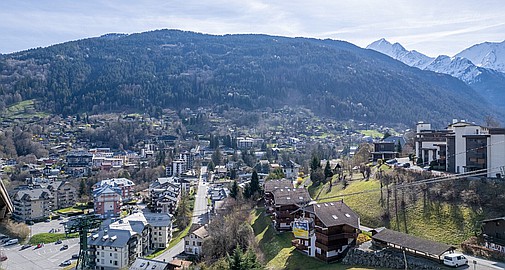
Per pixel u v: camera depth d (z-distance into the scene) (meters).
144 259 72.94
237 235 68.81
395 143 109.75
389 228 57.38
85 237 61.97
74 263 84.94
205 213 107.12
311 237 54.72
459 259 42.28
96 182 151.12
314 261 52.91
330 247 51.56
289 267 53.34
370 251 48.62
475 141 63.62
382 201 63.53
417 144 86.12
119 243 80.19
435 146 78.31
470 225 51.47
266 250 61.94
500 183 54.72
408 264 44.38
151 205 123.50
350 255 50.06
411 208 58.97
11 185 141.75
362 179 77.81
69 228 64.81
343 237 52.47
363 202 65.69
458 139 66.56
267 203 76.62
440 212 55.69
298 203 66.44
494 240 46.53
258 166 165.00
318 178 90.19
